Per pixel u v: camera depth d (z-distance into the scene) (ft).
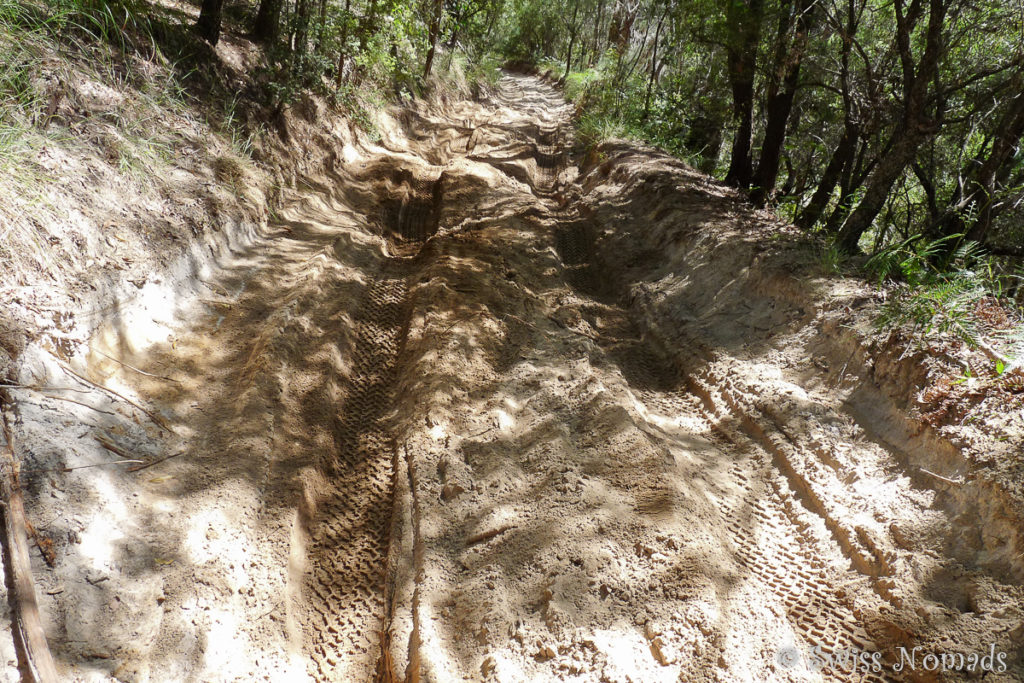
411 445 16.70
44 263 15.49
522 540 13.82
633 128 52.34
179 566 12.39
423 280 24.72
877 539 13.41
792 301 21.35
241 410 16.52
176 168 23.56
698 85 54.24
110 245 18.04
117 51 24.81
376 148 42.57
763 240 25.08
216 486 14.33
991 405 14.39
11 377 13.41
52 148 18.54
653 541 13.42
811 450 16.25
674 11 44.98
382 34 45.11
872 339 17.78
